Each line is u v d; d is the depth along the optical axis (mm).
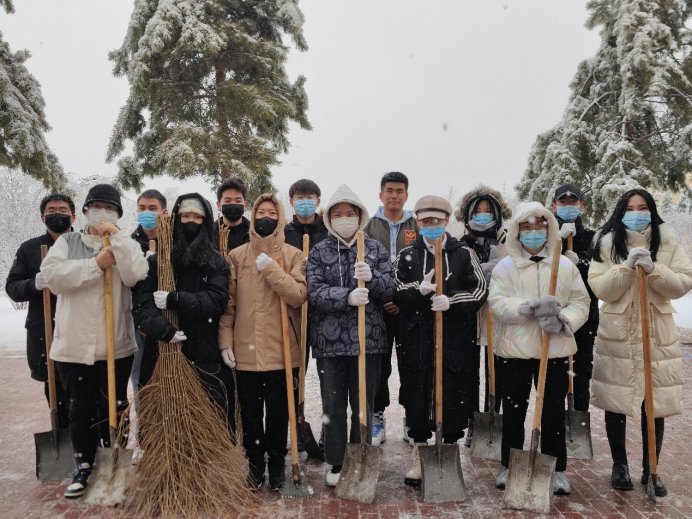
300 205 3574
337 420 2873
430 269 3119
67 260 2863
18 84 7684
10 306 15133
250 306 2900
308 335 3436
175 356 2832
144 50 10969
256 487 2867
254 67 12336
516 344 2852
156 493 2639
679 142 8727
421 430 3018
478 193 3834
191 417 2762
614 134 8852
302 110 13281
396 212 3830
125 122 12203
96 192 2898
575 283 2896
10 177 15812
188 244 2912
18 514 2605
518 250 3004
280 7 12336
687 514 2596
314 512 2625
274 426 2891
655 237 2881
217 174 11547
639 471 3180
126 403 2992
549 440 2820
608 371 2936
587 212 8867
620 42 8805
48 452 3098
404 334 3041
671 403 2838
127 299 3018
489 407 3736
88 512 2627
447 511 2645
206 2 11633
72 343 2787
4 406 4816
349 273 2951
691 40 8680
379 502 2752
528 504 2645
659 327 2844
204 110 12094
